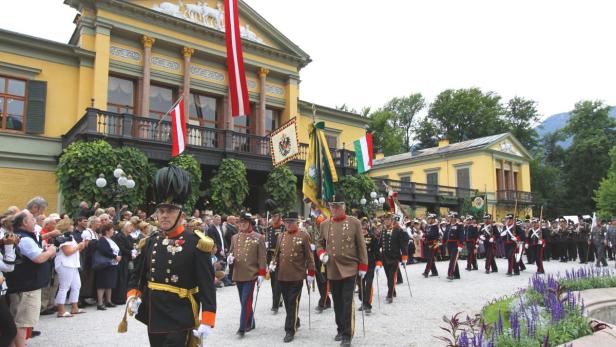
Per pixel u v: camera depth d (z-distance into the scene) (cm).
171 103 2327
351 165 2498
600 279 1042
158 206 374
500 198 4291
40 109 1905
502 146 4469
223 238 1374
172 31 2248
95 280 988
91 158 1582
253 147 2220
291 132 1797
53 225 811
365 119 3275
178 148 1723
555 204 5925
